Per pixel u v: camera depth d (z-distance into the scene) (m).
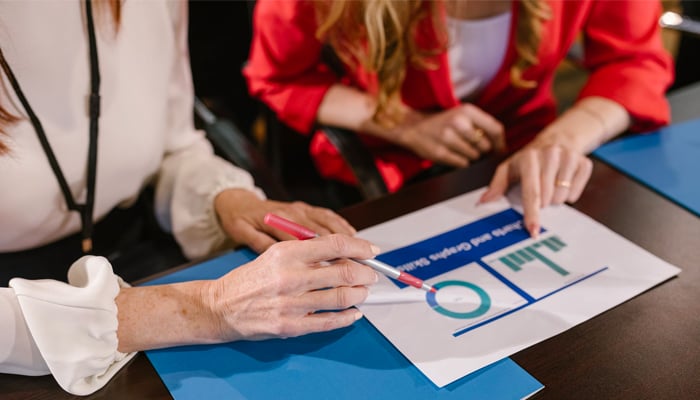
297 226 0.73
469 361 0.64
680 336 0.67
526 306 0.71
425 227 0.85
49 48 0.82
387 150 1.36
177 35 1.01
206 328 0.66
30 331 0.63
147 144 0.98
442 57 1.17
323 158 1.43
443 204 0.89
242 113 1.81
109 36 0.87
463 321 0.69
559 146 0.96
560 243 0.81
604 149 1.02
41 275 0.95
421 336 0.67
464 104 1.25
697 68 1.54
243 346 0.67
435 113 1.28
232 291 0.67
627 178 0.94
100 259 0.69
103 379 0.63
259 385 0.62
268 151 1.55
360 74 1.26
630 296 0.73
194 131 1.13
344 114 1.25
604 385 0.62
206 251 1.01
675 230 0.84
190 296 0.68
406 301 0.72
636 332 0.68
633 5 1.18
